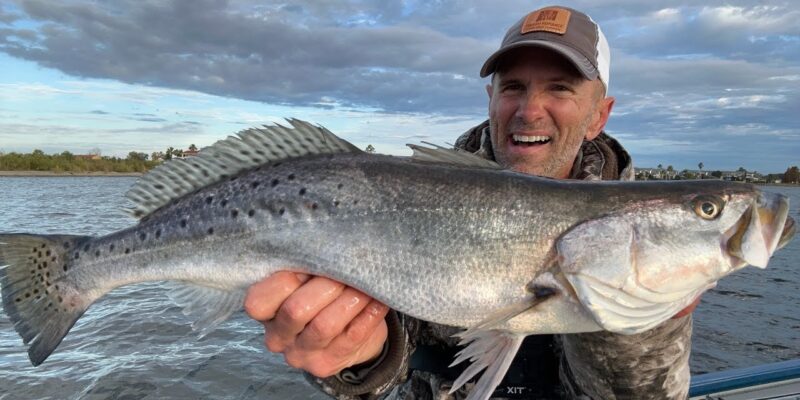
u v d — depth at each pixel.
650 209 0.53
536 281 0.53
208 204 0.61
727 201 0.52
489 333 0.55
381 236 0.55
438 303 0.54
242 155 0.62
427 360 0.66
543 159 0.71
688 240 0.52
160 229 0.63
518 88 0.72
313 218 0.56
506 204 0.55
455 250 0.54
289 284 0.54
